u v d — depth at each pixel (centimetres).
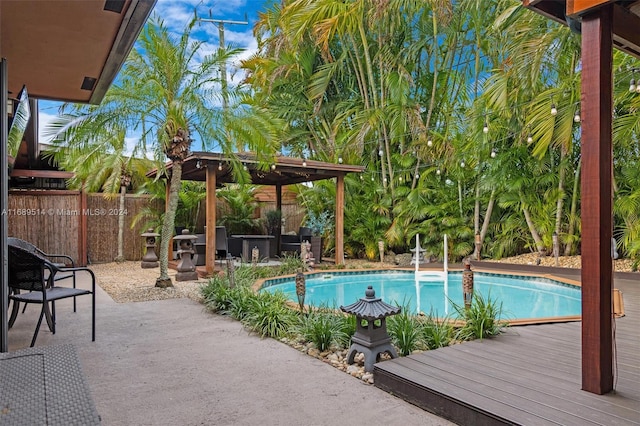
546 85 825
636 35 270
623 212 793
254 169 994
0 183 300
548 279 762
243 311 480
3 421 108
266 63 1199
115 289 688
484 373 272
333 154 1193
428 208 1098
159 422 229
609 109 247
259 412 242
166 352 354
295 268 921
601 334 239
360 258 1238
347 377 301
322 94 1173
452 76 1183
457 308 435
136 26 311
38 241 1031
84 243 1075
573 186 935
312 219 1274
